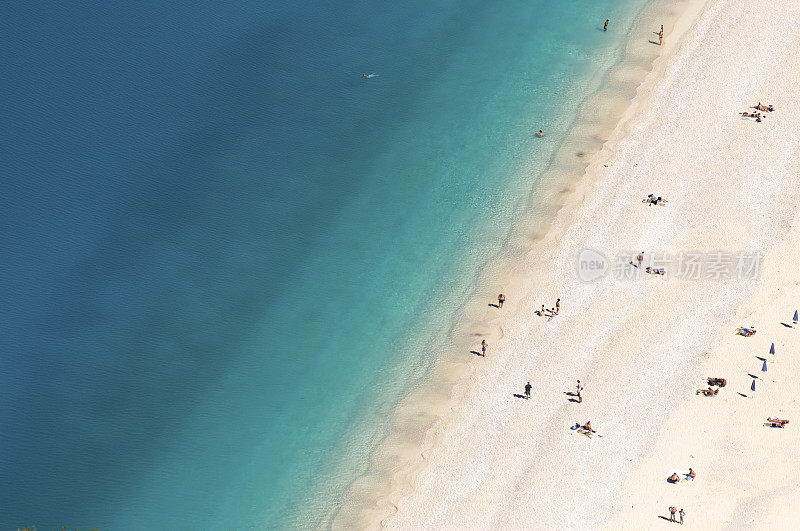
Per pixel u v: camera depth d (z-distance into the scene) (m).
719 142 142.62
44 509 112.56
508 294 129.25
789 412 112.69
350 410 120.62
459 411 118.38
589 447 112.19
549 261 131.88
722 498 106.19
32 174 144.38
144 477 115.50
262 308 130.88
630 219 134.50
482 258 134.12
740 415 113.06
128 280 133.12
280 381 123.81
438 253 135.25
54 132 150.12
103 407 121.12
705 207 134.62
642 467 109.62
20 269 133.50
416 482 112.69
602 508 106.81
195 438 118.81
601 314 124.81
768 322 121.38
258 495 113.81
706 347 119.81
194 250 136.50
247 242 137.50
